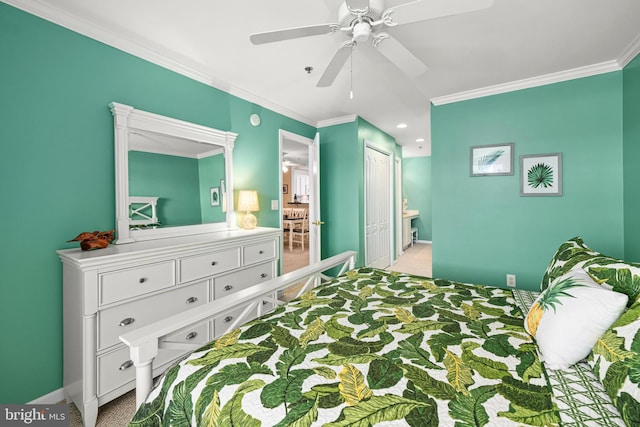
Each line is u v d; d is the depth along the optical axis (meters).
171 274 1.86
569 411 0.71
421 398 0.75
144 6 1.64
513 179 2.76
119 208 1.93
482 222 2.92
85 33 1.79
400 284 1.78
